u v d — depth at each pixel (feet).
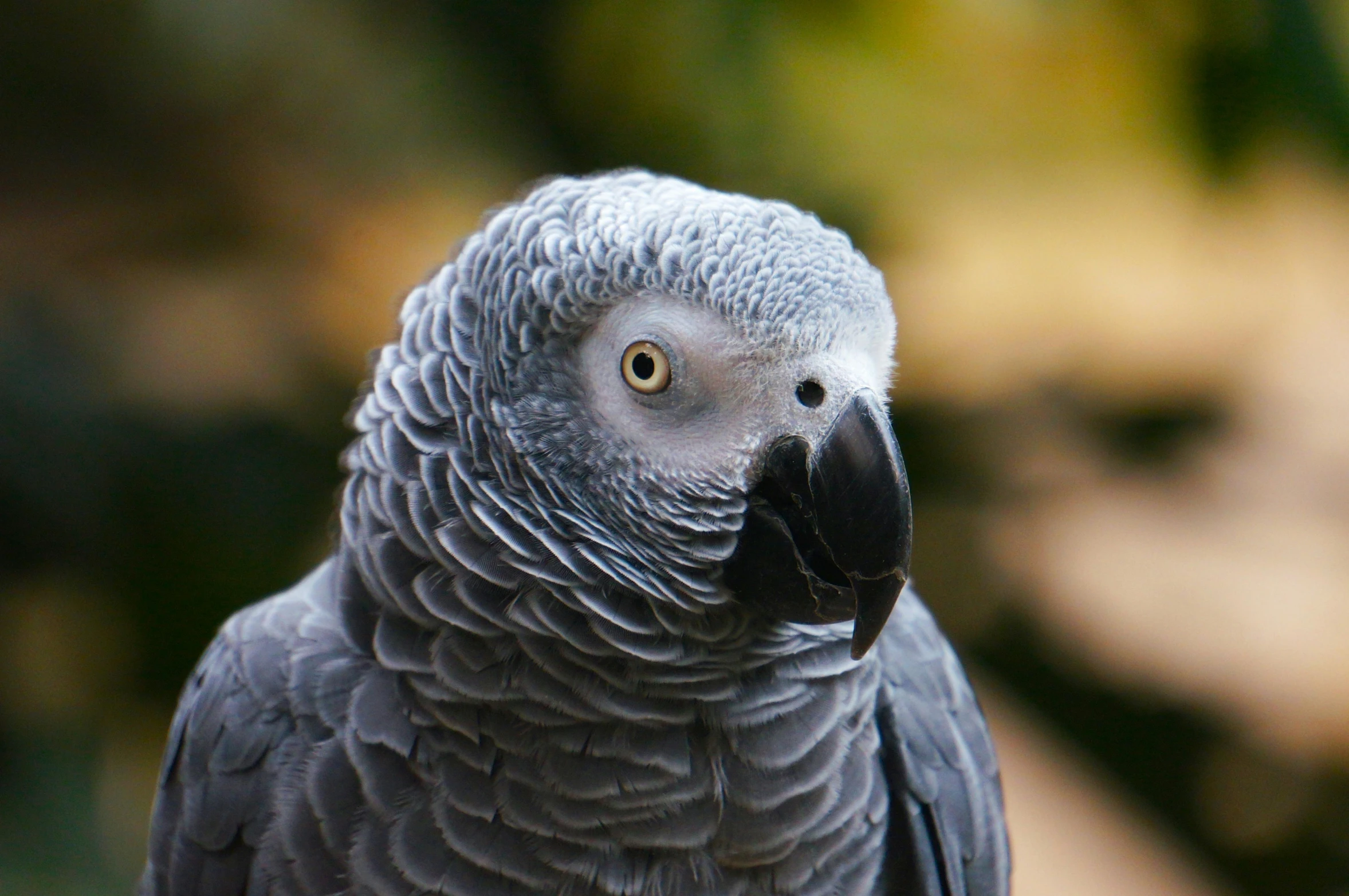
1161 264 30.14
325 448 25.48
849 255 9.62
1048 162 28.14
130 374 24.17
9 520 23.31
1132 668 27.37
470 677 9.10
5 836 21.02
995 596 28.94
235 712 10.11
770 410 9.12
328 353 25.34
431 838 9.19
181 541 24.36
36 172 26.14
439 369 9.45
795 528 9.24
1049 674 28.32
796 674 9.66
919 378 29.58
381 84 26.58
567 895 9.21
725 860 9.46
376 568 9.29
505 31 27.43
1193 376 30.19
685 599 9.27
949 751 11.03
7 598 23.62
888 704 10.77
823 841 9.67
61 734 22.72
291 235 26.21
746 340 9.05
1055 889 21.49
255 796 9.93
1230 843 27.58
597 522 9.19
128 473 24.04
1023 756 24.63
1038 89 27.40
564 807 9.16
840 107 26.12
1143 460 30.60
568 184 10.16
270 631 10.31
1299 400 30.66
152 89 25.98
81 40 25.30
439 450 9.23
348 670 9.71
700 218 9.37
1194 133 21.93
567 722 9.16
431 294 9.93
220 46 25.34
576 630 9.10
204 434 24.45
